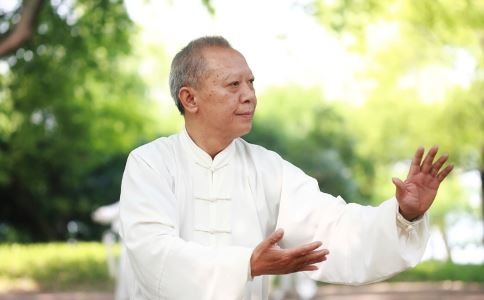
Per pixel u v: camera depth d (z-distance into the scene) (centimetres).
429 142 2244
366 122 2445
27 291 1466
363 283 300
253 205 315
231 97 301
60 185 2917
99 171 3025
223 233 312
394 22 1825
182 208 310
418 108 2245
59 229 3033
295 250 257
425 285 1756
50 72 1552
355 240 301
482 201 2439
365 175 3225
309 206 312
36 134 1978
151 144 317
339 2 1377
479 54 1945
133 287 312
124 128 2561
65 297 1389
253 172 319
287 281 1299
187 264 274
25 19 1095
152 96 3456
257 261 262
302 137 3038
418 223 292
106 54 1644
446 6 1525
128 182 304
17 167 2736
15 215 2952
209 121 306
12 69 1520
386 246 293
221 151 316
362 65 2141
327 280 307
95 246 2138
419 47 2016
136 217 293
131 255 291
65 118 2445
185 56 307
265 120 3023
